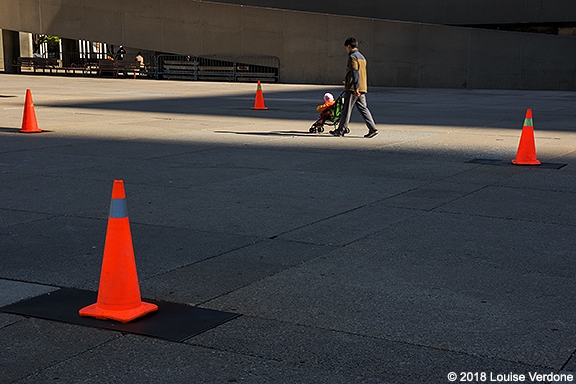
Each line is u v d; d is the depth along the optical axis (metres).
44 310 4.96
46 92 28.02
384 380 3.90
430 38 34.59
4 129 15.29
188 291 5.36
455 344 4.38
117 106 21.56
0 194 8.77
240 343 4.40
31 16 42.19
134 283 4.82
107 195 8.73
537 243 6.65
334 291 5.35
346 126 14.41
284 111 20.17
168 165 10.88
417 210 7.96
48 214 7.79
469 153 12.22
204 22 39.00
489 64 33.91
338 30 36.25
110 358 4.20
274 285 5.49
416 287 5.44
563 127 16.53
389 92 30.92
